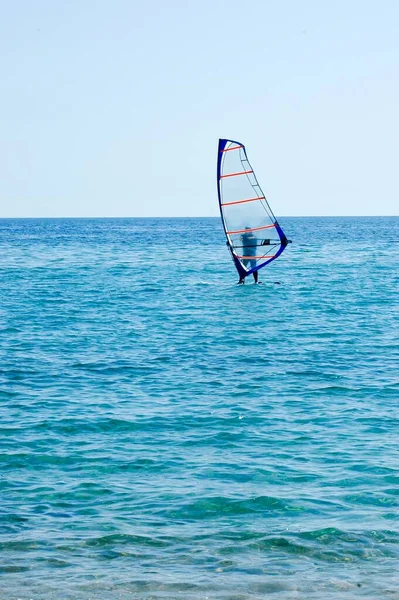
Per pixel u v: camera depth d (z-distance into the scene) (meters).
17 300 63.72
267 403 30.77
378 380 34.66
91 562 17.03
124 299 65.00
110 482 22.11
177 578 16.27
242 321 52.41
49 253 131.12
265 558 17.28
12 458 24.19
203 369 37.12
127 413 29.28
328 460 23.91
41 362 38.53
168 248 146.25
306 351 41.62
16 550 17.59
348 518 19.47
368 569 16.72
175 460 24.03
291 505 20.33
